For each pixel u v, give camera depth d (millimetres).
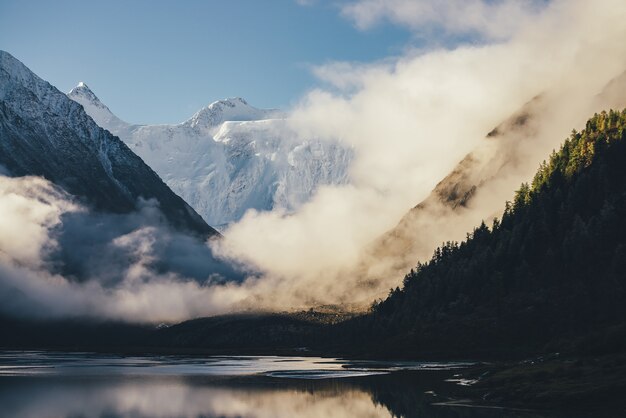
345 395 197125
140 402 189000
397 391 198375
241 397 197500
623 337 193500
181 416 166250
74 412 171625
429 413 157500
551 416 146500
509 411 155250
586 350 198250
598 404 152250
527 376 178375
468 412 156250
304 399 192500
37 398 196125
